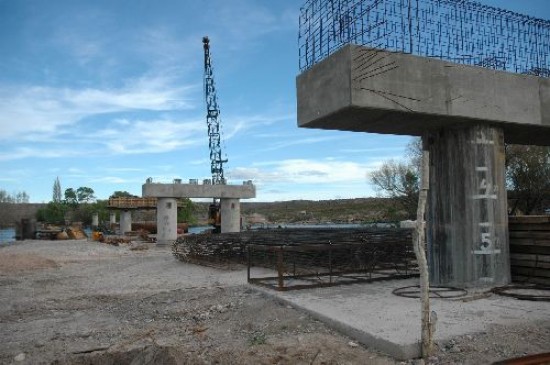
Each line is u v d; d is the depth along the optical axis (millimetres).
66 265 26734
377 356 7090
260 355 7316
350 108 9664
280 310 10141
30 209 145125
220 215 46875
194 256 23984
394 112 10086
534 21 11922
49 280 19547
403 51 10141
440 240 11781
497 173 11469
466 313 8758
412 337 7223
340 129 11703
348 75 9570
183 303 12547
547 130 12281
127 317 11617
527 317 8383
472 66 10898
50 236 62969
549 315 8508
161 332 9664
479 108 10891
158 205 41812
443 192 11742
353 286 12266
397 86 9961
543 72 11953
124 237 53219
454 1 10844
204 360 7555
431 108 10312
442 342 7293
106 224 84188
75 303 13852
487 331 7691
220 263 21953
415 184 54719
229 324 9828
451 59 10727
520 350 7023
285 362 6984
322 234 19703
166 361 7582
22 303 14117
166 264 24469
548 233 11117
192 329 9609
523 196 39375
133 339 9242
